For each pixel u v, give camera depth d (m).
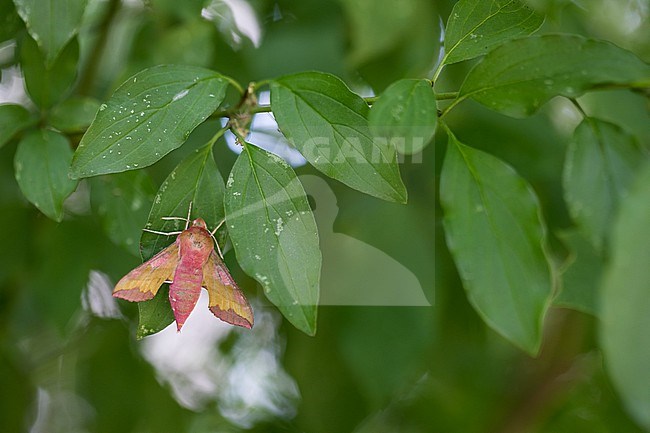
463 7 0.57
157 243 0.57
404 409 0.79
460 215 0.55
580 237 0.58
